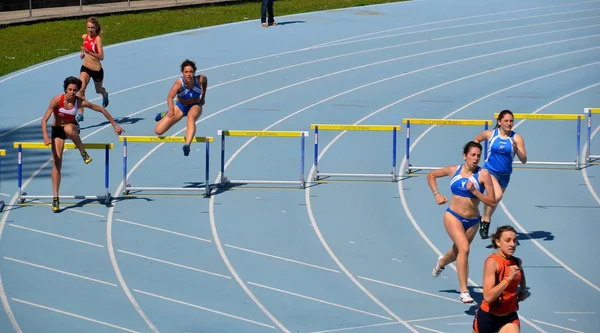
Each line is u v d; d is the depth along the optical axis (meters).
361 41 52.69
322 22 58.25
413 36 54.50
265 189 29.89
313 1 66.56
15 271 23.44
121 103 39.59
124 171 29.02
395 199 29.16
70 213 27.59
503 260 17.30
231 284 22.92
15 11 59.72
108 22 57.12
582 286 23.05
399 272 23.80
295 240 25.84
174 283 22.92
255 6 64.56
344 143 34.72
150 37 53.06
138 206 28.27
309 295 22.31
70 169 31.52
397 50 50.66
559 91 42.59
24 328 20.27
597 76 45.59
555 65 47.97
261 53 49.12
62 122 27.31
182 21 58.03
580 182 30.89
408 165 31.30
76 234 26.02
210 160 32.66
